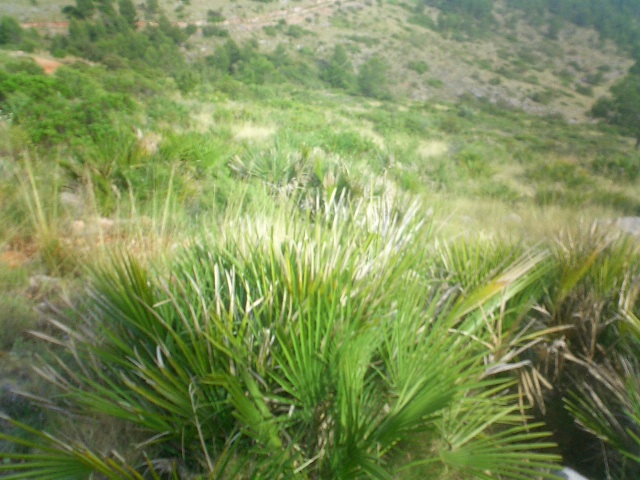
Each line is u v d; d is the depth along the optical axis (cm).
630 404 272
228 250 298
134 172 539
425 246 318
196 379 235
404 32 14775
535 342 304
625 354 304
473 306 278
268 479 213
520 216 825
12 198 446
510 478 260
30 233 420
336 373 230
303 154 645
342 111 3934
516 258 337
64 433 240
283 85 7306
